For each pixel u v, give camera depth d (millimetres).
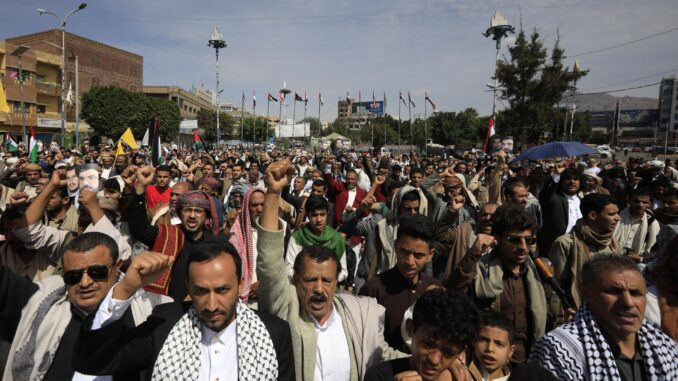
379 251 5016
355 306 2746
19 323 2395
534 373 1692
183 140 65562
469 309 2084
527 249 3100
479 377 2572
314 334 2549
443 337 2020
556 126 41125
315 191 7398
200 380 2064
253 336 2148
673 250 2422
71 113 55562
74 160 14516
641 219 5199
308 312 2561
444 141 59062
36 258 3656
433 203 5855
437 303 2068
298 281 2580
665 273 2449
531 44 31688
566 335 2141
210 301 2004
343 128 89688
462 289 3217
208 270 2008
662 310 2449
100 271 2332
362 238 5863
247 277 3898
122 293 2027
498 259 3223
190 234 3893
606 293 2055
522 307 3174
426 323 2059
